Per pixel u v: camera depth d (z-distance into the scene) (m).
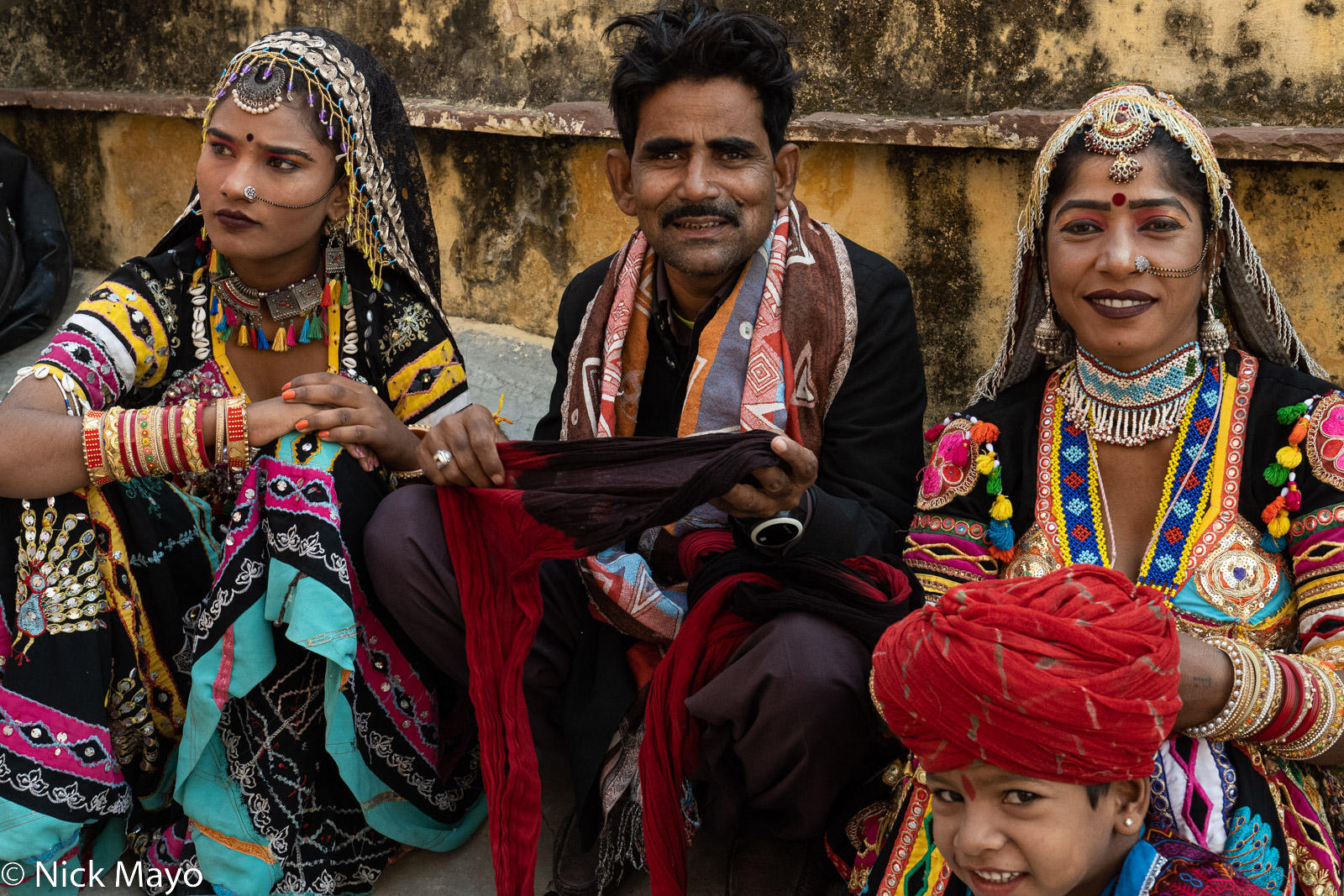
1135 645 1.50
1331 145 2.80
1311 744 1.74
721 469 1.93
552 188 4.07
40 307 5.05
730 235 2.21
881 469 2.36
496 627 2.13
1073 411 2.03
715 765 2.08
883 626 1.94
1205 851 1.63
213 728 2.14
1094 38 3.08
